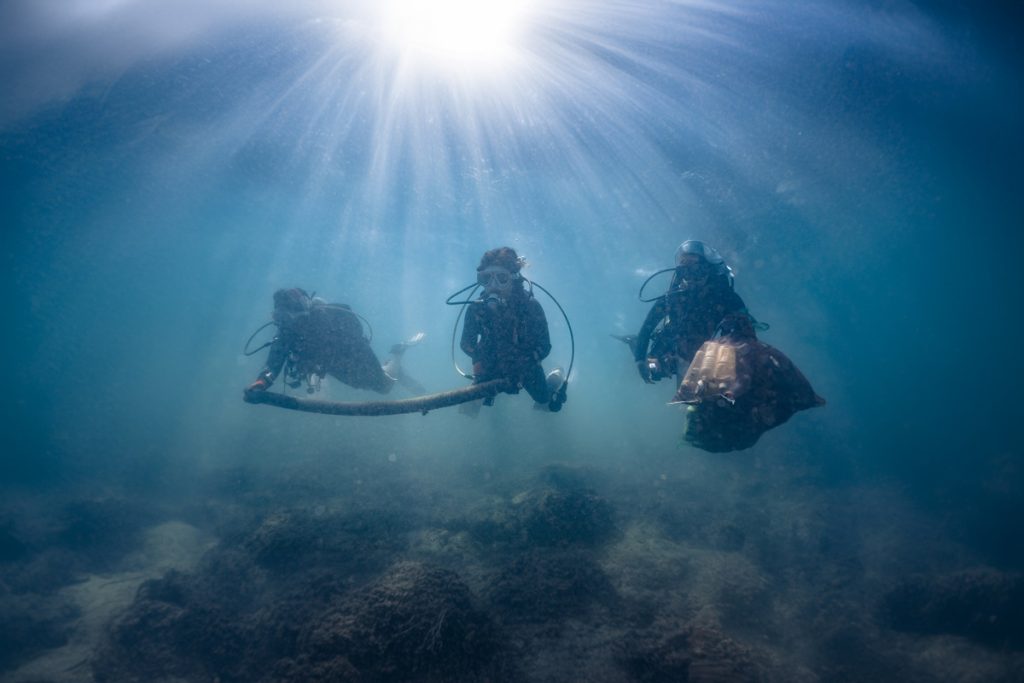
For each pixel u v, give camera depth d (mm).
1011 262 27297
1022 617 6031
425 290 76250
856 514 10828
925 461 14344
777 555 8367
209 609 5355
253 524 7840
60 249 34375
